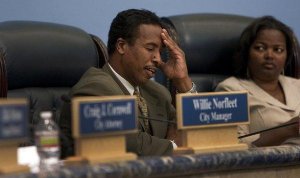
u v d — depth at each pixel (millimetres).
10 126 3811
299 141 6520
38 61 6695
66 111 5578
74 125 4012
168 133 6605
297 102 7945
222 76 8398
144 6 8773
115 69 6344
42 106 6664
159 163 4020
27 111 3918
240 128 7270
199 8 9164
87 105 4035
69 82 6980
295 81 8219
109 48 6430
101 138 4102
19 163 3963
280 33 8008
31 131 4660
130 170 3875
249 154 4445
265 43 7941
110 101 4121
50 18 8133
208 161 4238
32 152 4500
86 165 3857
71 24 8273
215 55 8242
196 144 4523
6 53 6445
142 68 6254
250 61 8031
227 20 8398
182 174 4215
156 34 6309
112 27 6395
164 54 6977
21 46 6574
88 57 7043
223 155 4332
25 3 7977
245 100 4691
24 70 6605
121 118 4160
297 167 4852
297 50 8305
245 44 8062
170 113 6676
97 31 8453
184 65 6898
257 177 4609
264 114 7734
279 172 4734
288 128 6559
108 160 4043
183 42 8000
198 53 8125
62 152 4883
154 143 5617
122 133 4164
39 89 6758
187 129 4500
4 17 7855
